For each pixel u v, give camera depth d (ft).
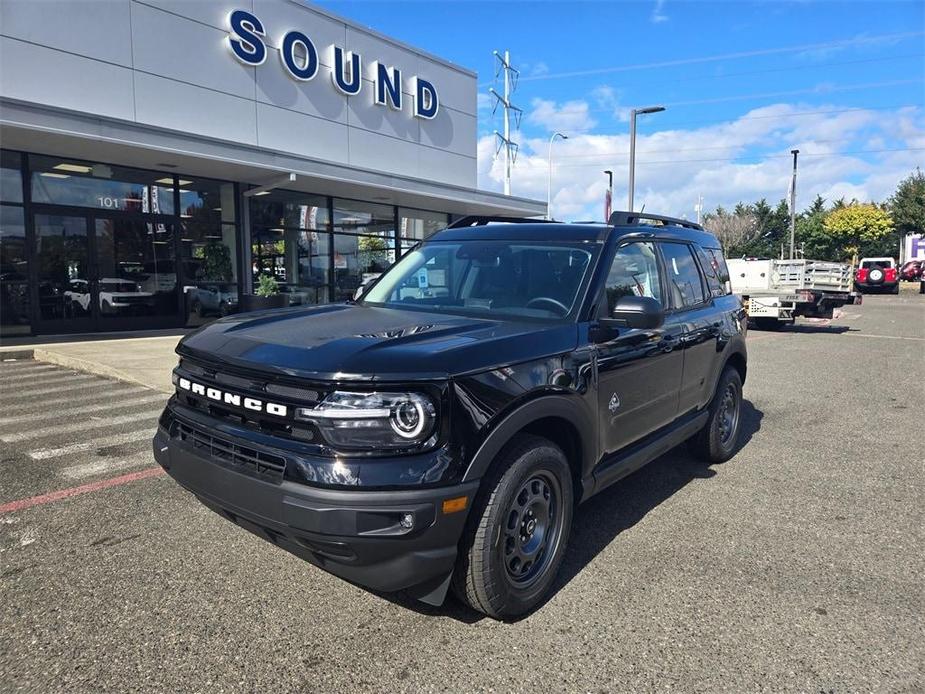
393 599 10.34
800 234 235.20
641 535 13.03
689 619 9.91
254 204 51.31
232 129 48.52
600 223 13.87
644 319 10.80
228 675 8.39
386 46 60.34
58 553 11.76
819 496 15.37
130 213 44.42
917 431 21.59
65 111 34.60
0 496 14.51
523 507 9.89
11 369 31.60
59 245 41.34
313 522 8.11
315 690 8.14
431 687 8.23
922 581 11.18
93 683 8.19
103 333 42.70
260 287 48.06
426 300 13.25
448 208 66.28
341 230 58.39
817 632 9.58
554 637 9.40
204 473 9.58
